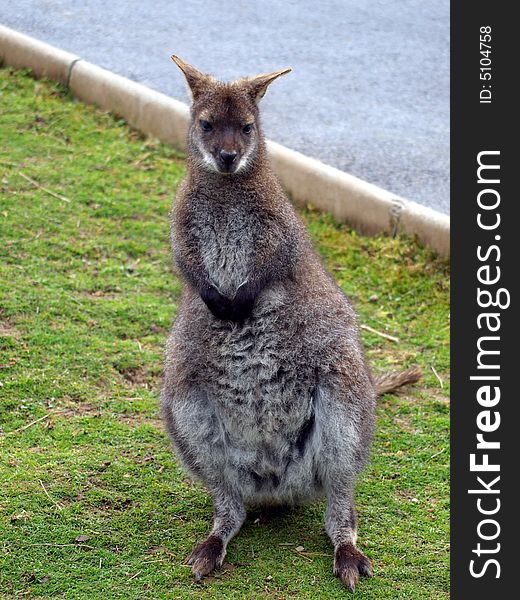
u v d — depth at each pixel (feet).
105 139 48.34
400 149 49.57
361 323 37.52
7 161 45.24
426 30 66.74
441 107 55.31
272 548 25.70
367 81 58.08
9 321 34.65
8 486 26.94
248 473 26.27
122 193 44.16
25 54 53.16
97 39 60.54
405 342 36.68
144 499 27.20
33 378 32.01
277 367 25.58
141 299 37.32
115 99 50.11
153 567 24.40
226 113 27.25
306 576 24.44
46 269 38.22
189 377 26.05
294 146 49.01
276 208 26.40
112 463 28.48
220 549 24.86
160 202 43.86
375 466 29.40
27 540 24.93
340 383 25.41
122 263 39.60
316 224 43.60
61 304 36.06
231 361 25.75
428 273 40.16
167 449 29.40
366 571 24.44
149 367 33.58
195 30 63.82
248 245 26.30
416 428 31.58
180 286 37.42
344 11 69.72
